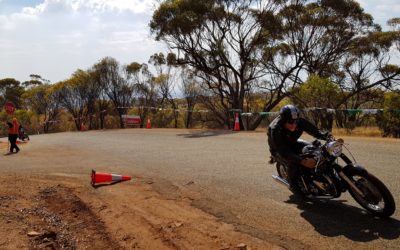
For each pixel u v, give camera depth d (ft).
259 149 40.75
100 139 65.00
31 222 19.89
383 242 15.58
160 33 89.45
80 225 20.08
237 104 90.48
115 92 119.34
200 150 43.01
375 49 97.14
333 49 96.63
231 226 18.43
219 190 24.81
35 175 32.89
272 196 22.77
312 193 20.39
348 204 20.35
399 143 38.91
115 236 18.39
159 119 109.81
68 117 139.23
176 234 17.99
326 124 60.34
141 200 23.72
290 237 16.70
